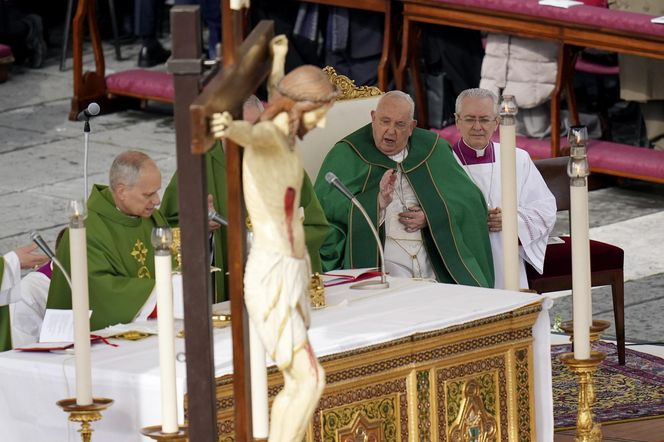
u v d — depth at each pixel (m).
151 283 16.92
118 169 17.36
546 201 21.66
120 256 17.41
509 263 15.84
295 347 11.37
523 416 15.69
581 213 13.94
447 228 20.77
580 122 32.66
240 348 11.38
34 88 39.94
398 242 20.83
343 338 14.18
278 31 34.41
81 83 37.09
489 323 15.18
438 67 32.84
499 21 30.59
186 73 10.64
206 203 10.95
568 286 21.86
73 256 12.59
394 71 32.66
